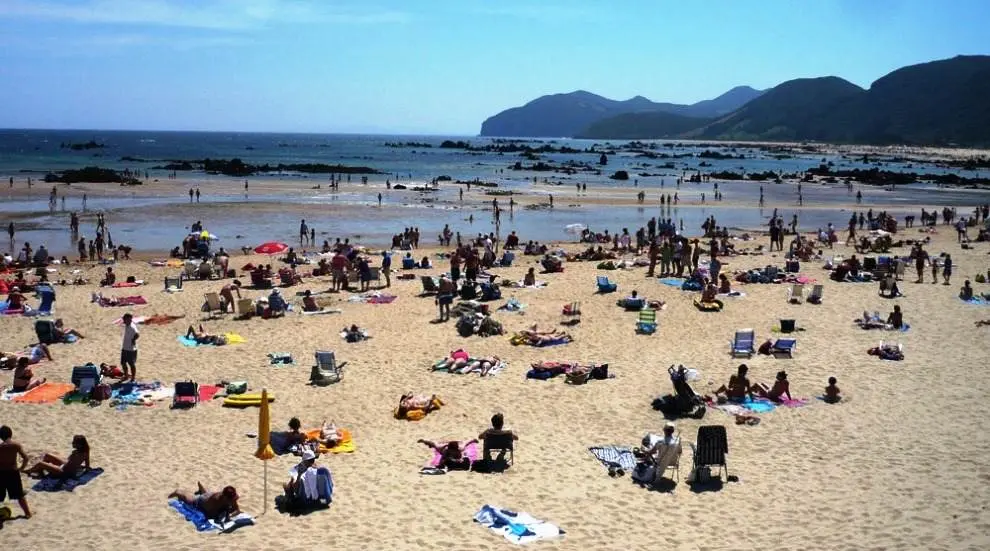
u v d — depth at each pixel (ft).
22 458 42.09
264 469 40.34
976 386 55.62
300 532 35.22
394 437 47.50
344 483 40.68
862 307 81.97
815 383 56.90
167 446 45.60
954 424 48.49
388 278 95.09
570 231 147.64
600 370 58.54
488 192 256.32
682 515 37.06
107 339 69.05
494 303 84.17
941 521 35.88
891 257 112.16
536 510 37.58
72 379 54.08
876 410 51.26
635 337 70.44
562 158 596.29
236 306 84.12
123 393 54.03
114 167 343.05
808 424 49.08
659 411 51.65
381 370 60.80
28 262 112.78
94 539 34.55
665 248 100.37
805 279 98.63
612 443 46.39
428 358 64.13
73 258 123.34
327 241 135.03
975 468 41.81
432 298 87.86
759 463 43.27
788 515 36.91
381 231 165.58
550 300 85.66
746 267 109.81
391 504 38.14
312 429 48.83
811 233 167.12
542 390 55.98
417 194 246.06
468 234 162.40
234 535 34.94
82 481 40.65
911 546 33.63
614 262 112.37
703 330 72.69
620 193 269.23
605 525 35.99
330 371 58.03
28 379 54.54
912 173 417.08
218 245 140.56
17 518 36.55
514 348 67.15
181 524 35.99
